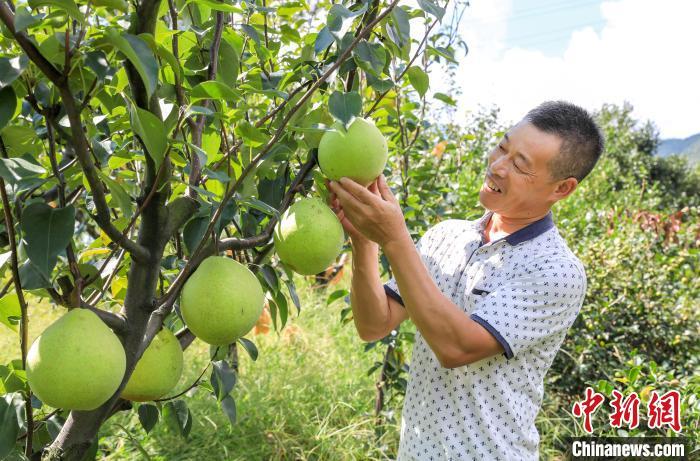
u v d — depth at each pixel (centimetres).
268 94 149
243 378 424
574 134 178
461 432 184
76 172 151
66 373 103
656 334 468
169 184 118
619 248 511
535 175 182
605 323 462
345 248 297
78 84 112
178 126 115
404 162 358
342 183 146
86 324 107
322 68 164
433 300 161
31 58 89
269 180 160
